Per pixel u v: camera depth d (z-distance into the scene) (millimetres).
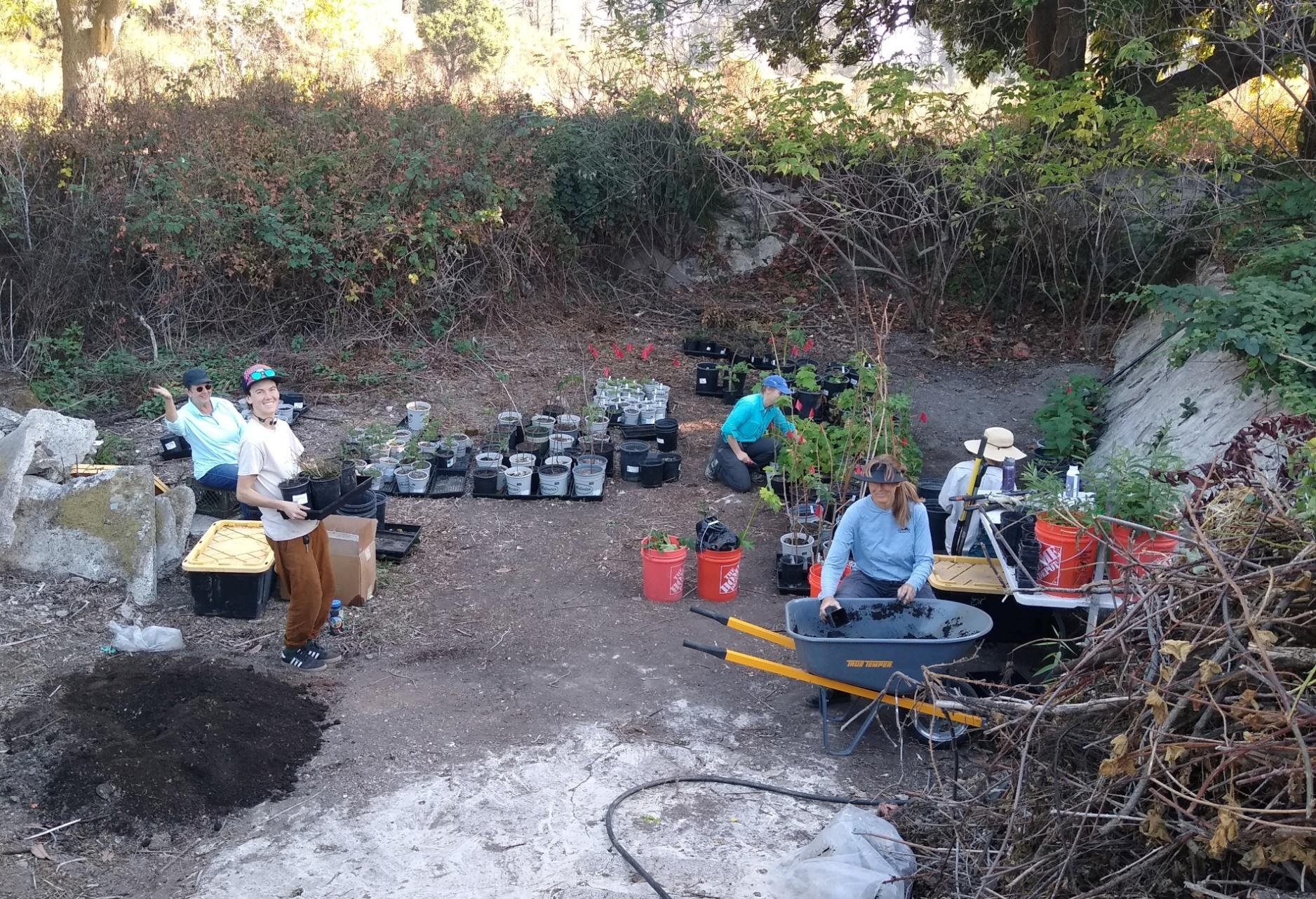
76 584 6402
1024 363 13859
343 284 12328
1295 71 12211
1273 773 3133
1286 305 7641
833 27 17266
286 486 5477
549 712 5625
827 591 5477
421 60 22109
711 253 16547
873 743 5457
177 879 4184
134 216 12055
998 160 13141
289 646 5875
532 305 14203
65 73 16234
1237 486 4328
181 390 10703
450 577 7328
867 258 15969
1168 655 3561
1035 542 5582
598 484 8875
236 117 12648
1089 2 12711
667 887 4191
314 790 4828
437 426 9633
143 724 4969
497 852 4426
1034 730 3850
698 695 5887
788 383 11844
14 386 10234
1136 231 13648
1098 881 3701
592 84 15953
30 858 4176
